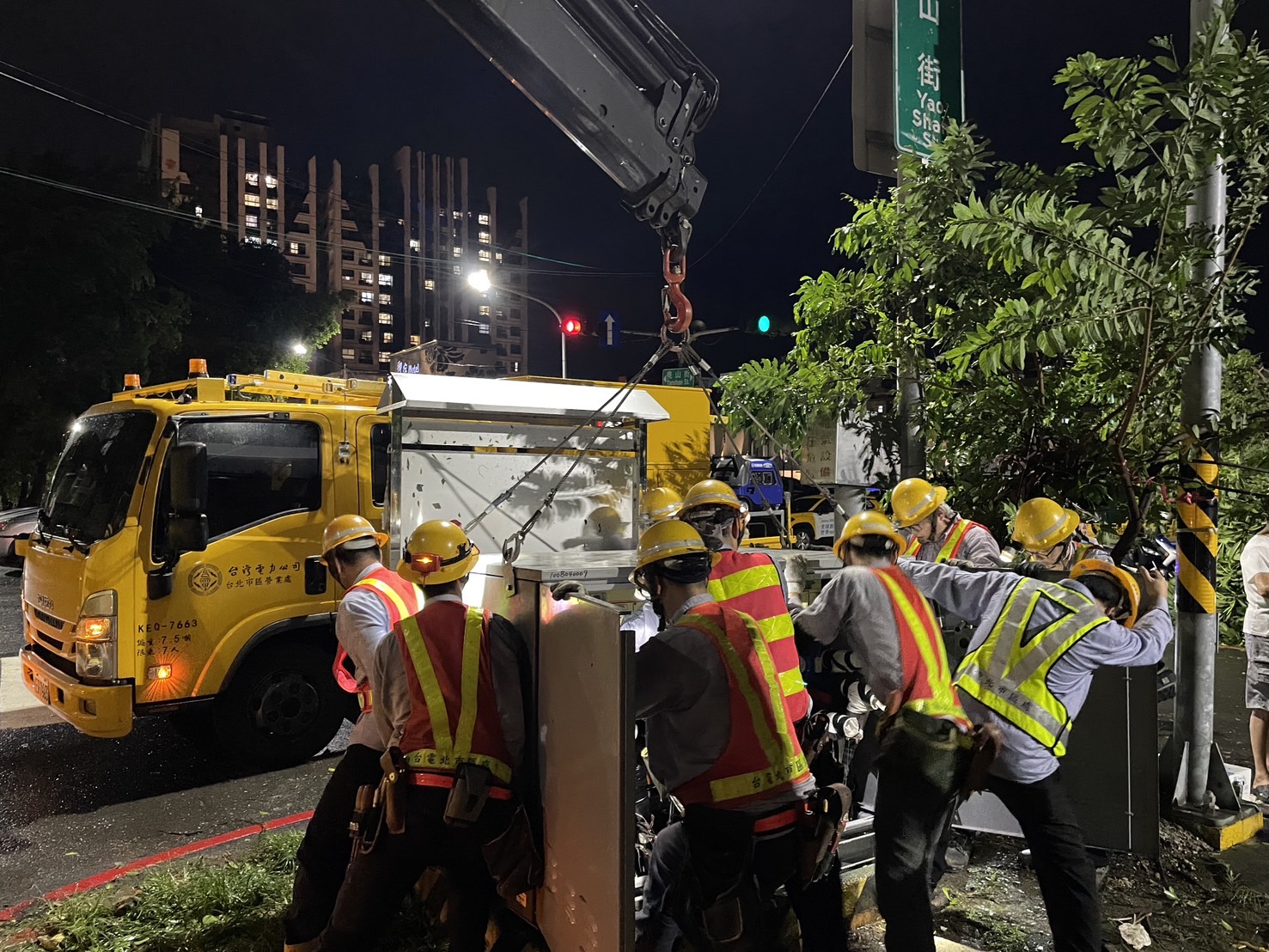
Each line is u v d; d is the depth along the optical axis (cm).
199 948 350
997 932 354
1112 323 407
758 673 259
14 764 597
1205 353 441
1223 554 885
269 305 3591
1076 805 381
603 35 359
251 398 637
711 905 250
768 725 258
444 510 451
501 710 280
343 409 621
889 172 544
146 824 498
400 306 13388
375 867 272
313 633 612
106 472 568
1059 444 481
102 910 377
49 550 576
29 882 427
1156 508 500
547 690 282
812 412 593
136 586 528
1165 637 320
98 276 2173
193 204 3269
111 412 600
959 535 457
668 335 376
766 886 258
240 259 3628
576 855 257
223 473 570
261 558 574
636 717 231
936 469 534
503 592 319
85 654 520
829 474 605
